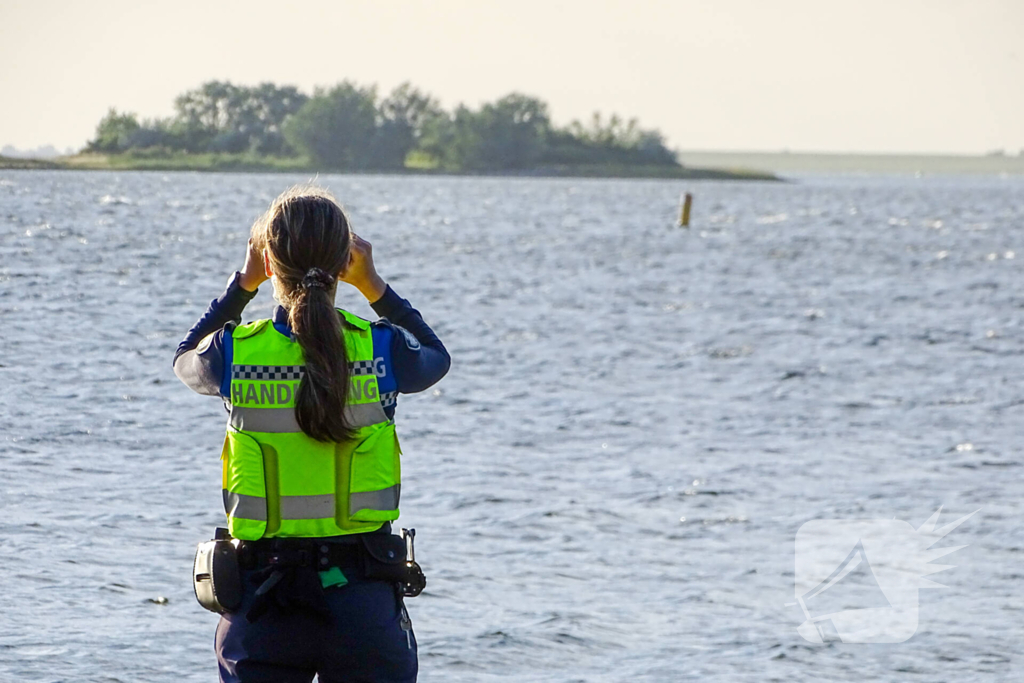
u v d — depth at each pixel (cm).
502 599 2447
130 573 2450
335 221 1074
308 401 1031
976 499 3378
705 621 2348
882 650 2195
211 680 1906
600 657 2131
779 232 17688
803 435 4250
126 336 5797
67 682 1853
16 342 5444
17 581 2353
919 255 13350
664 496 3347
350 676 1067
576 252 12794
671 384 5228
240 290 1123
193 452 3634
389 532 1081
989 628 2322
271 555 1046
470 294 8519
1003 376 5616
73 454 3541
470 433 4138
